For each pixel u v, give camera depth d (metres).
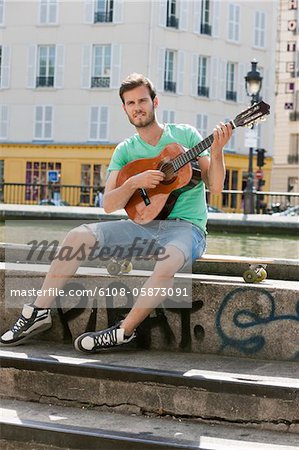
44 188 40.53
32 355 4.09
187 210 4.42
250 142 23.00
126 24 40.53
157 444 3.37
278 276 4.69
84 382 3.91
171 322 4.31
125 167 4.52
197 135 4.57
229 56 43.84
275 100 47.44
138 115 4.45
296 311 4.07
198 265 4.88
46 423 3.60
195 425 3.67
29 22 42.12
